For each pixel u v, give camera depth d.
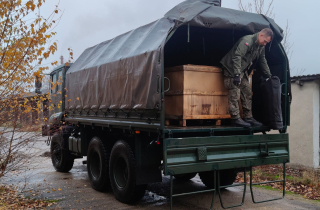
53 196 6.01
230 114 5.19
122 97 5.44
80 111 7.33
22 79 5.07
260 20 5.29
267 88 5.25
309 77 8.36
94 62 6.73
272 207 5.34
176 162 4.16
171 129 4.32
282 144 5.35
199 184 7.16
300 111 8.73
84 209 5.19
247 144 4.89
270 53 5.72
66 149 8.33
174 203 5.59
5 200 5.52
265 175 7.76
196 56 6.97
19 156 5.51
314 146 8.46
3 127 5.08
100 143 6.36
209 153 4.50
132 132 5.21
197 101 5.07
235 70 4.94
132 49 5.36
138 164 5.12
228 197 6.00
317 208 5.30
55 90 8.92
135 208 5.27
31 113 5.35
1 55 4.88
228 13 5.02
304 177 6.99
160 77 4.30
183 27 5.50
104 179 6.22
